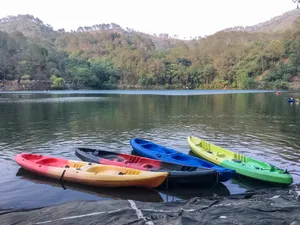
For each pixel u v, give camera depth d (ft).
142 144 47.67
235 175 37.01
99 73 343.87
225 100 160.86
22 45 363.97
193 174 32.99
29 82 300.81
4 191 33.35
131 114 97.30
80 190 33.55
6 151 49.98
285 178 33.06
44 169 36.81
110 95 212.84
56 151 50.19
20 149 51.37
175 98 179.42
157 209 26.53
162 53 444.55
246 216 24.52
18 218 25.39
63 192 33.09
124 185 33.06
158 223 23.44
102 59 428.97
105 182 33.22
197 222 23.45
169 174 33.04
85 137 60.85
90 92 266.77
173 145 54.44
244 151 50.16
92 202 28.17
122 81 381.60
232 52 373.40
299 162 43.98
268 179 34.06
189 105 130.72
